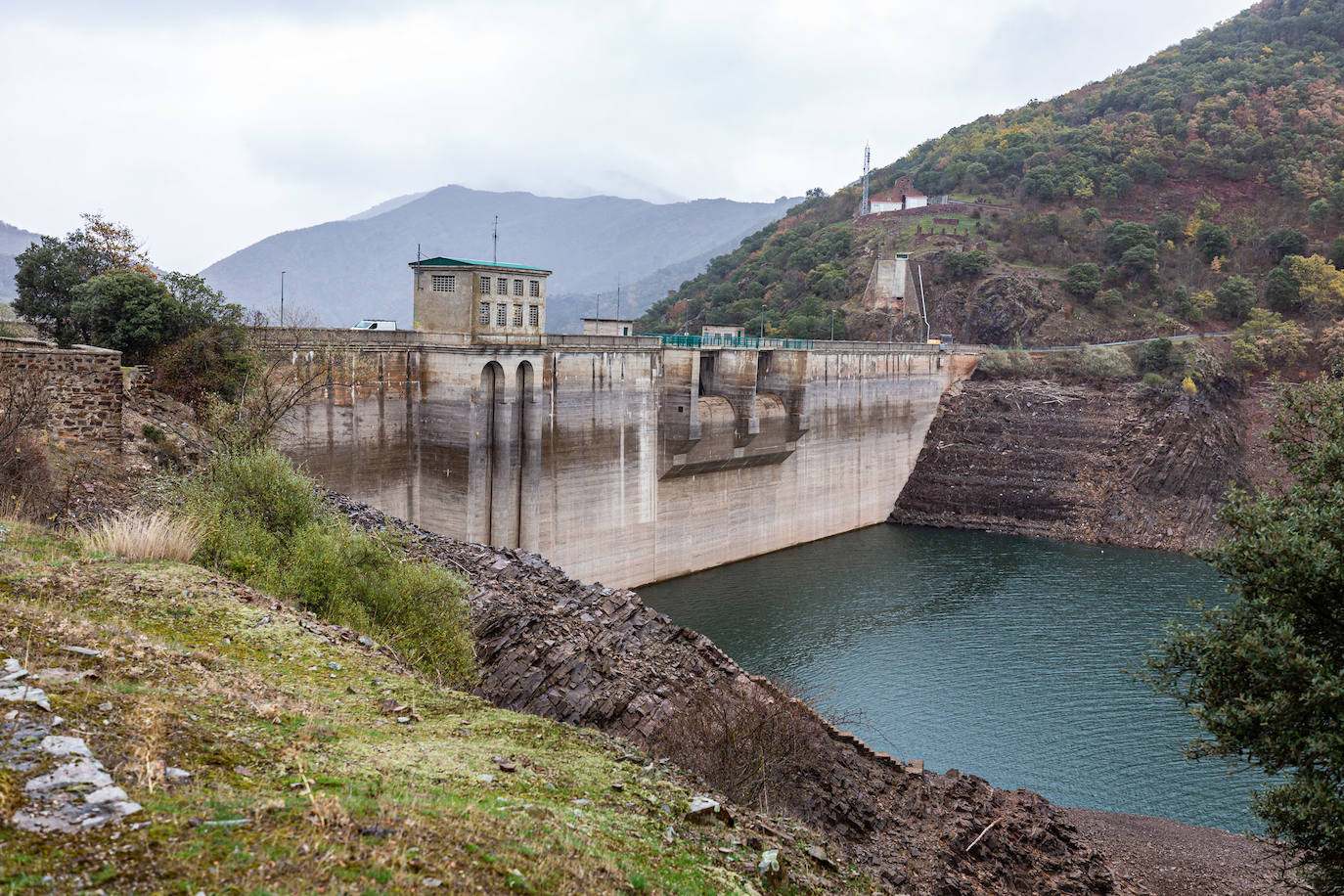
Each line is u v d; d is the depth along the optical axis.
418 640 32.31
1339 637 25.84
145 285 54.41
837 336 159.00
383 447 68.31
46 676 15.78
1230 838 47.06
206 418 49.75
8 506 30.45
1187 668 28.39
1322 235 167.50
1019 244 175.75
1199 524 120.00
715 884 16.67
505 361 69.69
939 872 34.16
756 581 93.12
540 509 76.06
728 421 96.62
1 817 10.96
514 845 14.29
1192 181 188.50
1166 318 156.50
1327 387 28.94
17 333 56.19
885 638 75.56
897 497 131.62
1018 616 82.38
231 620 23.97
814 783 36.00
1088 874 39.38
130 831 11.35
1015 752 56.47
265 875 11.12
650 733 37.81
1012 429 131.88
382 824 13.46
